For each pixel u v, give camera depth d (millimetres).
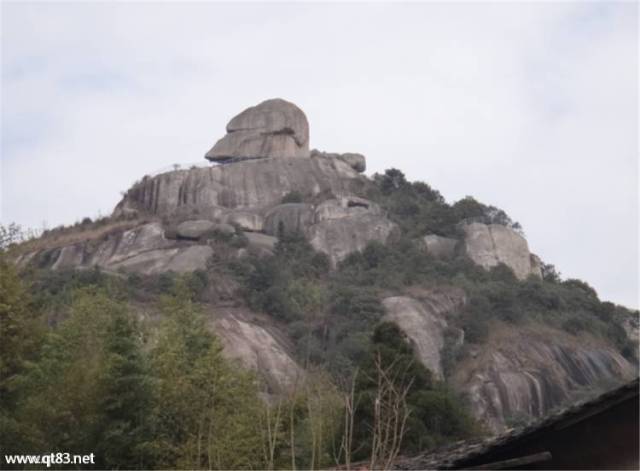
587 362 76938
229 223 93562
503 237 95125
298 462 22391
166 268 83188
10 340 25062
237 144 110562
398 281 83562
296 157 108188
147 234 90312
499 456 13109
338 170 107688
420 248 92625
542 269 98562
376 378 24406
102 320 30719
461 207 100812
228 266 82688
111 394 23516
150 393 24062
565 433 12898
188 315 32719
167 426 24922
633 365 81875
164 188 101062
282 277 81688
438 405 27484
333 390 23531
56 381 24016
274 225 94188
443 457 13797
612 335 83562
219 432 24250
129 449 23234
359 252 90000
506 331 78625
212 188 100500
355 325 73375
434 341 74438
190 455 23219
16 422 22656
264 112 112688
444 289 82625
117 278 74812
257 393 29938
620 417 12773
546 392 70812
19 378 23594
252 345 67312
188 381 26266
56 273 74750
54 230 94688
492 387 69875
